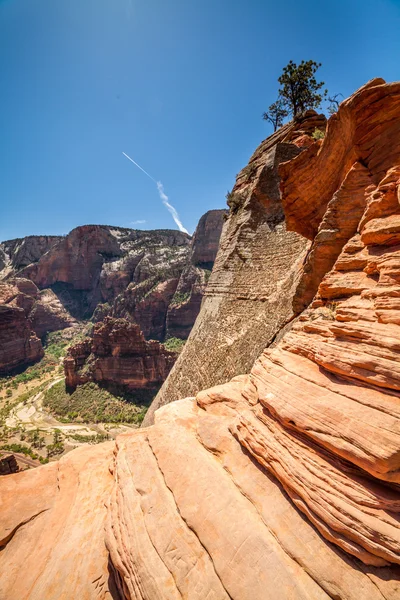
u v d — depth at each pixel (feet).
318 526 13.96
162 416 29.86
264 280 67.87
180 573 14.67
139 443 25.34
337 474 14.42
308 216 39.19
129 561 16.10
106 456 30.78
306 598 12.16
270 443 18.13
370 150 26.17
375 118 24.76
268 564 13.64
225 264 82.07
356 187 27.48
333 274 24.23
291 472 15.97
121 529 17.99
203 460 21.08
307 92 106.52
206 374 67.41
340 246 29.76
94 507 23.45
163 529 16.93
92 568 18.65
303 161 35.96
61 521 22.71
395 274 17.29
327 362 17.57
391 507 12.59
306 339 21.52
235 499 17.29
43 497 25.53
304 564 13.19
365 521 12.52
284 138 86.07
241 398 26.55
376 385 15.03
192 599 13.56
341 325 18.16
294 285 52.49
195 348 79.30
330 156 32.07
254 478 18.26
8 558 20.18
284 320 49.57
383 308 16.43
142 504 18.88
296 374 19.74
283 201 40.42
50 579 18.29
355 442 13.58
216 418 25.21
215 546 15.15
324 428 15.24
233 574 13.76
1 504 24.70
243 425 21.16
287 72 104.73
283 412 17.81
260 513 16.07
